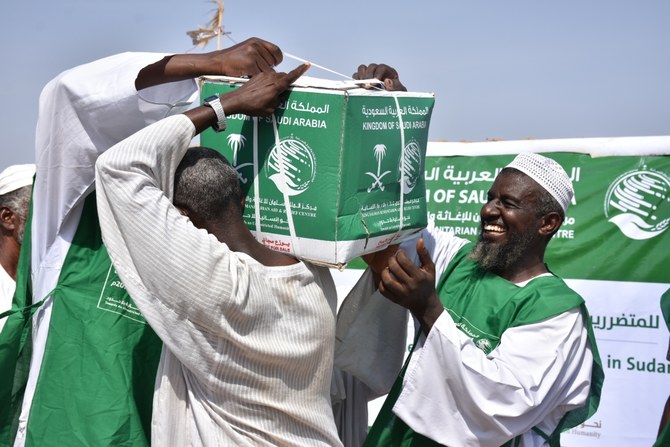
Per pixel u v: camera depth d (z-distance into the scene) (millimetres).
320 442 2551
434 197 4801
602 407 4312
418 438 2811
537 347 2730
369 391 3289
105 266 2967
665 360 4262
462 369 2594
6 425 2982
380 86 2672
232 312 2320
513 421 2645
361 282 3105
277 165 2436
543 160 3051
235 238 2428
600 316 4391
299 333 2465
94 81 2715
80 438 2812
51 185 2867
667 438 3561
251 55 2598
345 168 2350
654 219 4363
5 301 3523
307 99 2373
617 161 4453
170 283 2309
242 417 2438
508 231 2982
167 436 2482
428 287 2656
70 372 2867
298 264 2480
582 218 4469
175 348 2375
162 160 2383
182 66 2654
